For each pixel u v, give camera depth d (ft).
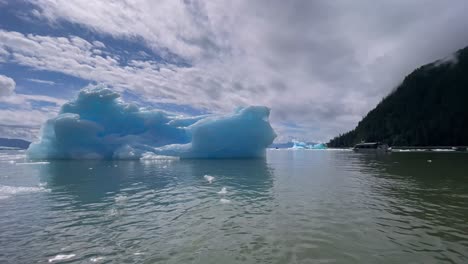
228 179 39.65
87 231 16.48
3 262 12.28
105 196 27.09
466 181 36.52
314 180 38.55
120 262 12.25
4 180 38.45
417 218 18.67
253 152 92.38
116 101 92.73
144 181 37.32
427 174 45.55
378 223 17.62
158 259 12.53
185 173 47.11
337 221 18.16
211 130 84.23
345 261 12.15
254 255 12.85
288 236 15.39
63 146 83.61
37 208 22.17
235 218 19.10
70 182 36.35
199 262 12.17
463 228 16.43
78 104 88.02
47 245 14.28
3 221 18.53
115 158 83.82
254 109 88.69
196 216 19.72
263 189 30.99
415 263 11.90
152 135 95.14
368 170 54.03
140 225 17.66
